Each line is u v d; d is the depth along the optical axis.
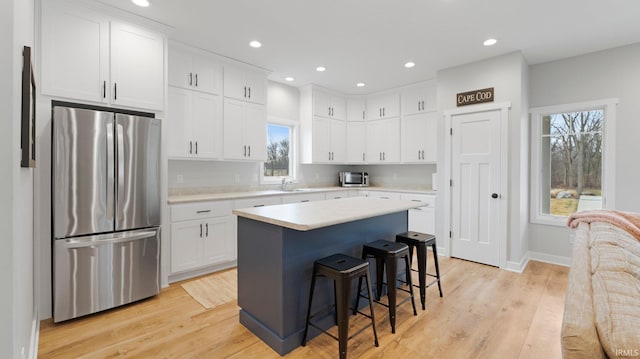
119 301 2.53
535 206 3.88
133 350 1.97
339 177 5.84
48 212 2.30
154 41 2.88
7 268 1.11
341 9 2.63
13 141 1.12
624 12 2.63
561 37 3.12
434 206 4.33
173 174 3.67
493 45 3.32
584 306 0.78
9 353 1.12
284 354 1.95
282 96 4.84
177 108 3.32
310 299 2.03
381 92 5.23
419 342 2.08
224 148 3.74
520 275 3.34
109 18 2.60
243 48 3.46
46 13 2.29
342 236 2.39
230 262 3.63
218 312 2.50
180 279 3.19
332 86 4.98
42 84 2.27
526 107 3.74
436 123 4.54
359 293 2.44
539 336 2.14
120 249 2.54
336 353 1.96
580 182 3.68
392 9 2.62
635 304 0.76
